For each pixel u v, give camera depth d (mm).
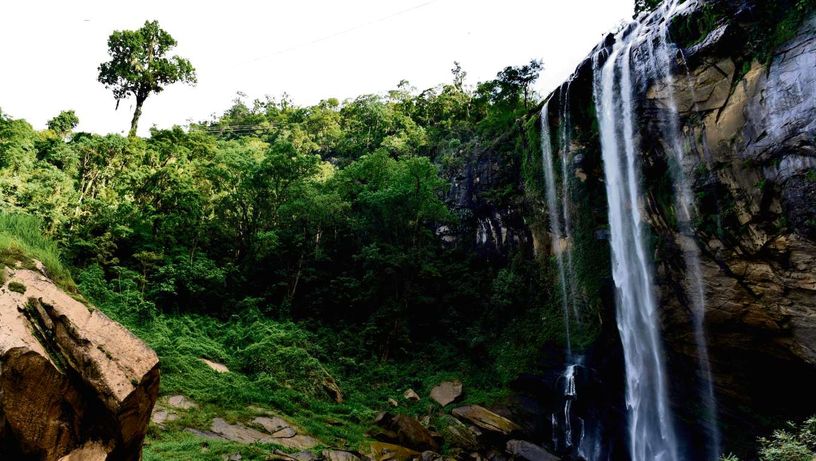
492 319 23219
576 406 19094
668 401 16734
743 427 15492
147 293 20219
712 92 14719
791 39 12766
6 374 4289
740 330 14562
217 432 12492
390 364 21547
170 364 14984
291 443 12977
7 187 20047
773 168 12836
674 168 15805
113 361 5113
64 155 24359
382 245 24891
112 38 39844
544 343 20547
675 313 16078
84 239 21016
